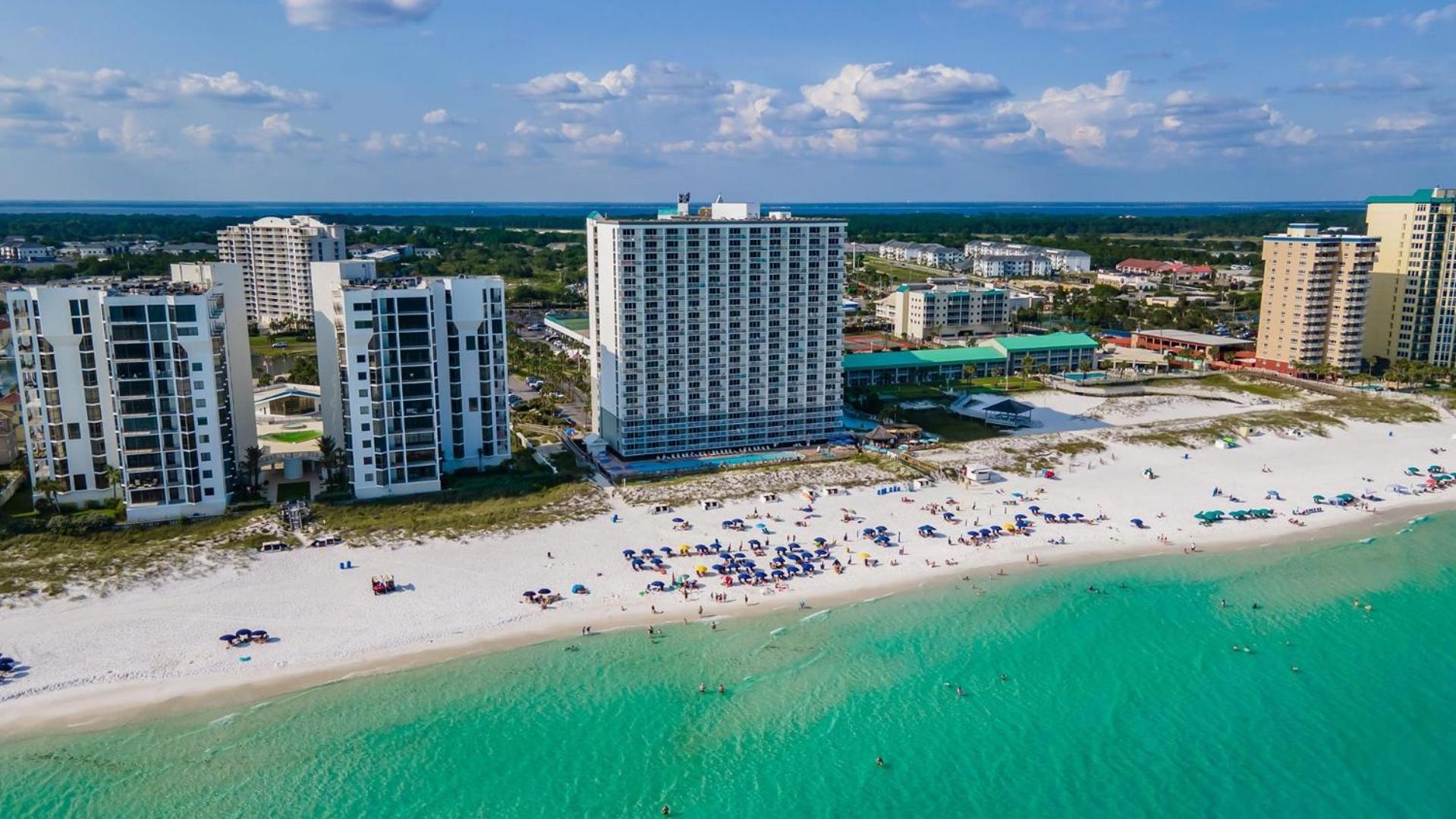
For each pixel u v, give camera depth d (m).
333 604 145.88
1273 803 109.31
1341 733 122.06
